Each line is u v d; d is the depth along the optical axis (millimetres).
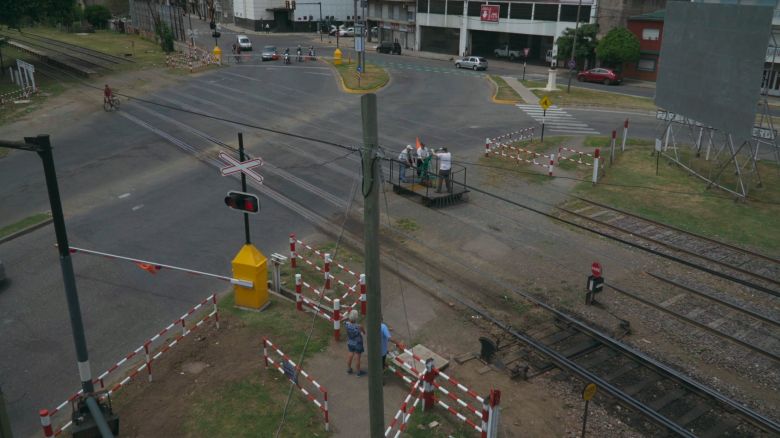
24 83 47656
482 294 16672
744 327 15312
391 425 10836
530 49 71375
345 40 86500
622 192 24938
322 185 25484
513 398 12414
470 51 72188
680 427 11422
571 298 16578
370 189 8016
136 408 11938
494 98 44094
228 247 19688
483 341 13492
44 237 20562
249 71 54375
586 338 14617
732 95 23375
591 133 34625
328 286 16766
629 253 19484
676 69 27688
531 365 13555
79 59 60438
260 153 29781
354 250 19406
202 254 19172
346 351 13844
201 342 14227
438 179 24578
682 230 21109
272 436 11102
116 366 12328
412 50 78875
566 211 22828
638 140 33062
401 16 81188
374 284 8414
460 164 28281
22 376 13289
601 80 53812
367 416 11641
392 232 20828
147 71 53344
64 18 52875
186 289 16969
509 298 16484
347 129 34312
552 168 26922
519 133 34125
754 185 25812
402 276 17625
